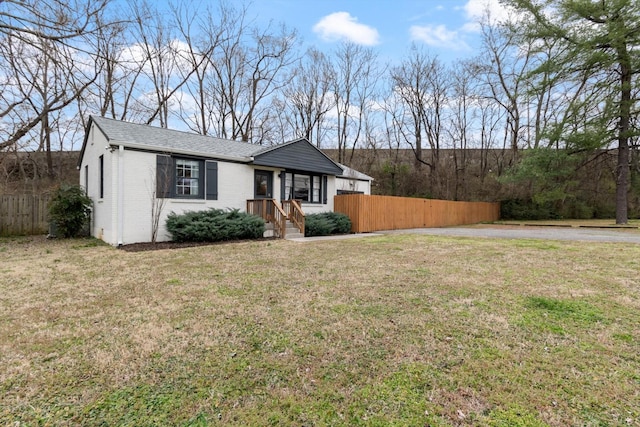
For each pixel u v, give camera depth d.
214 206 10.47
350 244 9.03
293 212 11.88
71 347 2.74
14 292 4.33
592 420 1.84
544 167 18.02
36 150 16.50
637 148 18.75
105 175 9.24
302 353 2.63
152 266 5.97
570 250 7.61
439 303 3.82
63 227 10.23
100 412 1.93
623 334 2.96
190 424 1.83
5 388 2.16
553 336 2.93
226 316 3.44
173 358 2.56
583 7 14.94
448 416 1.88
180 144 10.06
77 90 7.61
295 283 4.75
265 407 1.98
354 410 1.94
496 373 2.32
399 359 2.53
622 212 16.73
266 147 13.06
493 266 5.86
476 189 26.02
